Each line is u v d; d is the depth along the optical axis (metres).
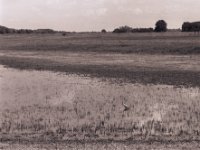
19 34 147.50
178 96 24.50
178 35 86.50
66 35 124.06
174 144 14.72
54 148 14.34
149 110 20.73
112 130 16.89
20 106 22.03
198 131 16.58
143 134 16.20
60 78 33.59
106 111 20.62
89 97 24.66
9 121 18.59
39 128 17.28
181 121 18.36
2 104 22.59
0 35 138.38
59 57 56.12
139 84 29.61
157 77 33.22
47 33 151.50
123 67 41.28
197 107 21.27
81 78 33.47
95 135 16.09
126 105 21.47
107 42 75.75
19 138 15.69
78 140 15.36
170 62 45.25
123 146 14.51
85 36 106.81
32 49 73.81
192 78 32.38
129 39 81.38
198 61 45.56
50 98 24.42
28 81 31.80
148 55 54.75
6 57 57.53
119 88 27.89
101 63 46.00
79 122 18.33
